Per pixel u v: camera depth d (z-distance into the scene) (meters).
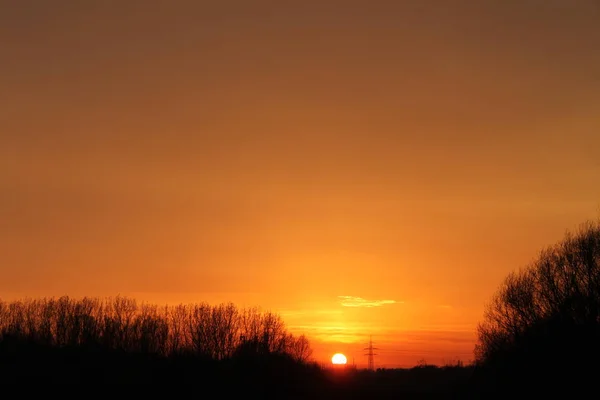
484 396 57.28
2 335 74.06
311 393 72.31
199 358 79.06
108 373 64.19
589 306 51.25
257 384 72.81
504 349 57.84
